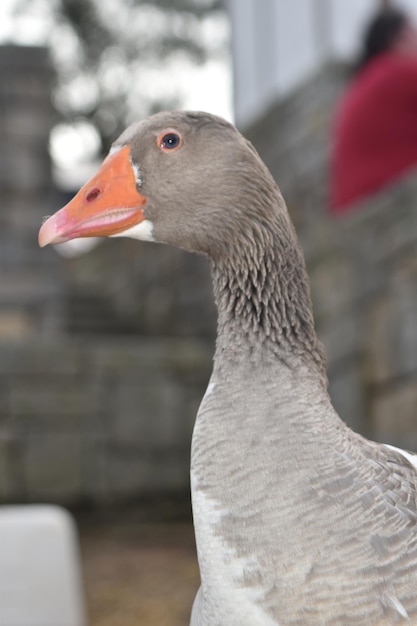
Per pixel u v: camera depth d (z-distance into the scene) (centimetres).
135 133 227
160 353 803
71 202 226
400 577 181
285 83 912
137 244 1110
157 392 795
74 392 772
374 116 598
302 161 820
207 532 188
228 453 190
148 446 786
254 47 959
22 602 381
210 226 220
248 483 186
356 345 593
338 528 182
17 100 982
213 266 228
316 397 200
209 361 818
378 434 569
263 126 891
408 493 191
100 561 626
